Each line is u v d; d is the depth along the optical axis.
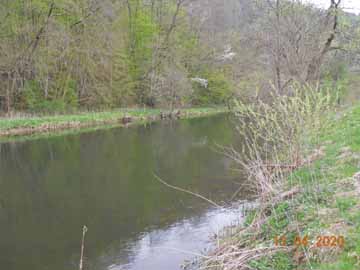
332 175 8.39
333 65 25.72
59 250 9.37
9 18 33.28
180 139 25.11
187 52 52.66
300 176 8.86
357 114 14.25
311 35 23.16
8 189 14.37
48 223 11.02
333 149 10.29
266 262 6.40
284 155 10.41
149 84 45.62
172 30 51.47
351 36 21.61
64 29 35.91
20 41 34.12
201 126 32.62
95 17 39.81
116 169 17.03
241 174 15.38
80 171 16.80
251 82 28.47
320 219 6.57
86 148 22.38
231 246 7.53
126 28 47.22
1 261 8.87
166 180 15.04
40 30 33.88
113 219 11.20
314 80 21.31
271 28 24.33
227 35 53.56
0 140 24.92
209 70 52.41
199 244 9.25
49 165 18.03
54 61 35.75
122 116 37.50
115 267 8.40
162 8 52.47
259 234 7.76
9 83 33.34
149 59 47.09
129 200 12.83
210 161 18.02
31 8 34.53
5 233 10.37
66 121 31.59
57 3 34.56
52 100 35.47
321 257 5.59
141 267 8.36
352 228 5.86
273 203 8.28
